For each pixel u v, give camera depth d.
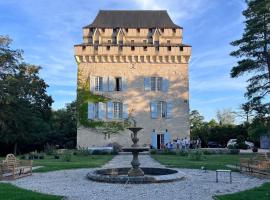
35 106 51.16
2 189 13.90
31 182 16.75
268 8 34.91
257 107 35.38
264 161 19.55
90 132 47.75
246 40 36.31
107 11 54.25
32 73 50.41
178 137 47.91
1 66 43.28
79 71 48.75
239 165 23.44
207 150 40.75
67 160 30.19
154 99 48.38
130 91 48.47
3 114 42.56
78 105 48.19
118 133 47.66
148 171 19.94
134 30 52.16
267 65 36.38
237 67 36.53
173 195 13.02
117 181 16.17
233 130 61.38
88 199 12.26
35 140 50.09
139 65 48.94
